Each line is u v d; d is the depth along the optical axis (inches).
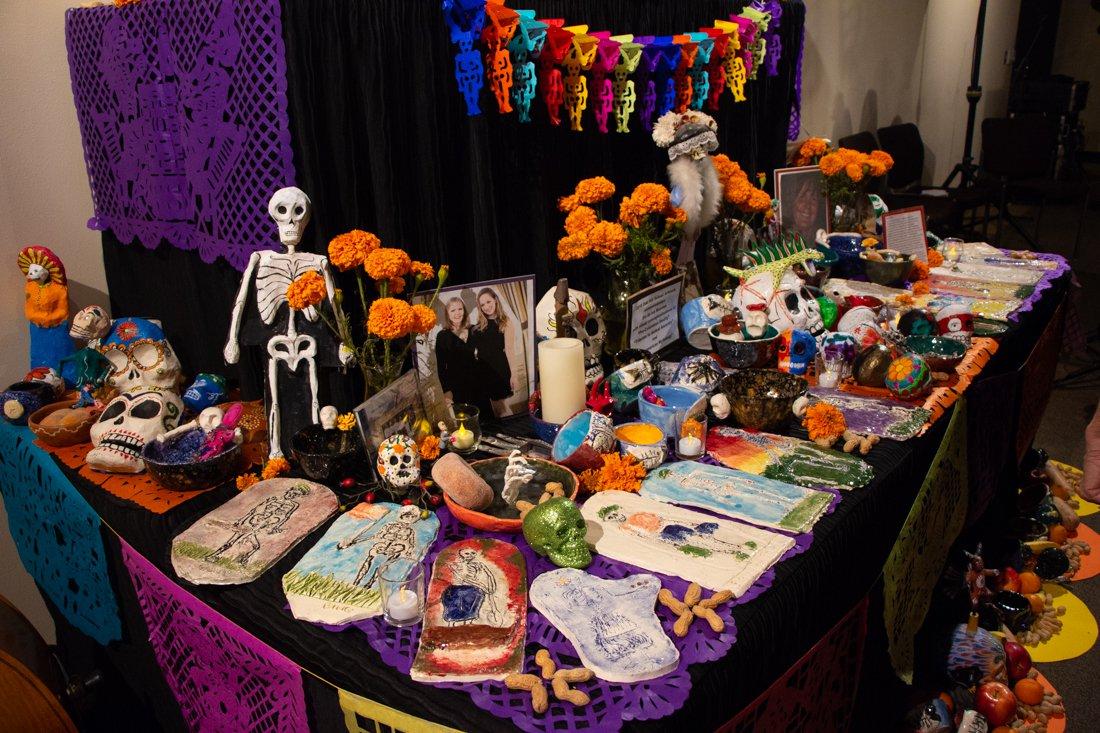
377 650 36.6
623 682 33.7
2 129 62.3
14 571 71.5
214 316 60.9
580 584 39.6
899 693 63.4
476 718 32.4
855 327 69.3
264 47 47.8
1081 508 98.1
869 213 101.8
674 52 75.6
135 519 48.0
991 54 228.2
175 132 55.5
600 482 49.3
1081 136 248.8
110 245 67.7
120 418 52.8
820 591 43.5
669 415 53.8
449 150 60.6
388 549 43.5
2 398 58.2
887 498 51.7
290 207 49.1
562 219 72.9
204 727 46.9
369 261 47.8
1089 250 198.7
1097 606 80.7
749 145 97.3
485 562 41.6
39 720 47.9
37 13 62.3
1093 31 286.8
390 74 54.1
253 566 42.6
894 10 159.5
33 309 61.4
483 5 55.4
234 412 52.9
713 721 35.2
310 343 52.1
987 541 82.4
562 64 64.3
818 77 136.1
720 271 82.5
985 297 83.7
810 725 46.1
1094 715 67.3
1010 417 77.7
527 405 60.9
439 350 55.9
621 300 68.0
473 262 64.8
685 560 41.8
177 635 46.1
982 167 224.1
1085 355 142.3
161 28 52.9
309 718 39.4
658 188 65.6
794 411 58.8
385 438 50.0
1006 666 68.2
